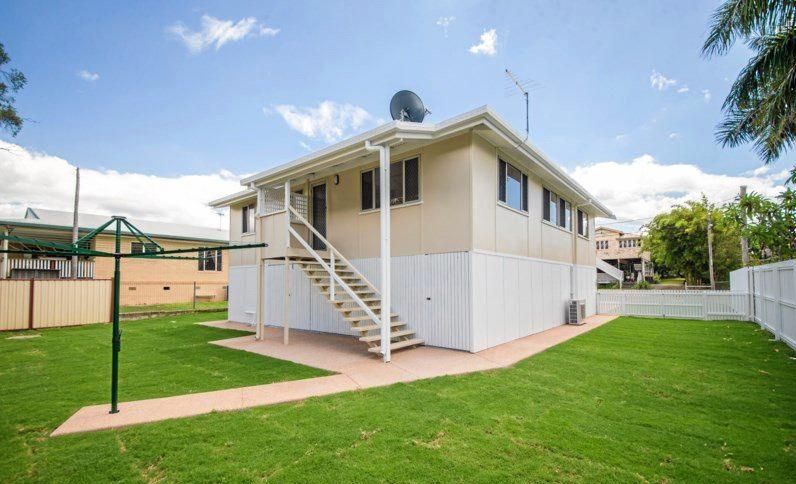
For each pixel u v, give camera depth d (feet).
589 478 10.64
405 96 33.60
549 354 26.78
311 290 39.63
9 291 42.57
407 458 11.75
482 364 23.82
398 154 32.07
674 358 25.41
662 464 11.38
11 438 13.42
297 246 36.88
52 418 15.19
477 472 10.93
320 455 11.89
